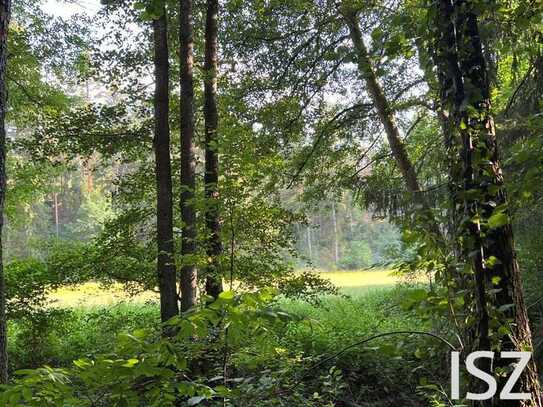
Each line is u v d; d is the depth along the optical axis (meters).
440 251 2.69
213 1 8.12
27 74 10.48
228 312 2.31
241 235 6.82
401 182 9.84
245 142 6.56
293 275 8.24
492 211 2.64
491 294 2.56
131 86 8.82
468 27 2.69
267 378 3.73
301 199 11.20
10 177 11.66
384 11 8.40
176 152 9.27
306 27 9.86
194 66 8.49
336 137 10.89
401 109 9.62
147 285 8.60
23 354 9.21
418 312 2.66
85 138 8.24
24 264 8.96
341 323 10.52
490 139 2.64
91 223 32.31
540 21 3.17
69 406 2.17
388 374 7.08
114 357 2.20
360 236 42.38
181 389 2.32
